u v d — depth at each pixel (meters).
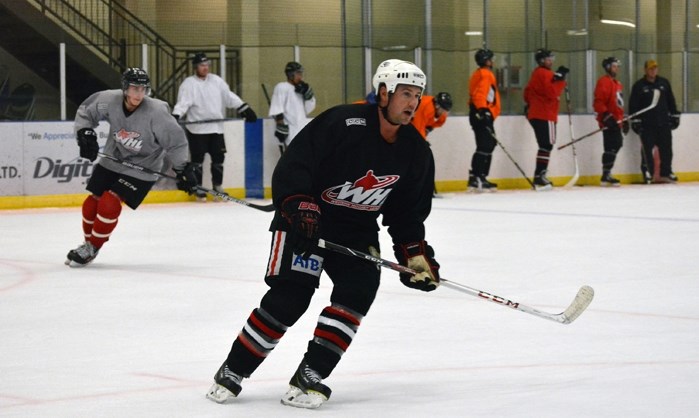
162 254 15.27
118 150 13.81
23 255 15.25
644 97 30.55
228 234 18.02
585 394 7.01
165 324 9.83
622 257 14.70
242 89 26.95
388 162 6.72
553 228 18.77
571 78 30.97
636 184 31.25
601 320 9.89
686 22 32.69
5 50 23.91
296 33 27.98
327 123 6.63
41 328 9.66
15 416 6.50
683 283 12.28
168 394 7.07
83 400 6.92
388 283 12.26
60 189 23.39
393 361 8.15
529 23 31.08
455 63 29.45
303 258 6.48
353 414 6.54
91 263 14.33
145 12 26.98
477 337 9.08
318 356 6.73
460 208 23.08
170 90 26.59
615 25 32.38
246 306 10.84
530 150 29.80
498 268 13.62
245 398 6.96
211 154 24.86
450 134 28.52
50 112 24.33
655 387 7.20
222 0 27.80
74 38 25.17
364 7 28.77
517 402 6.81
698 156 32.41
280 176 6.58
